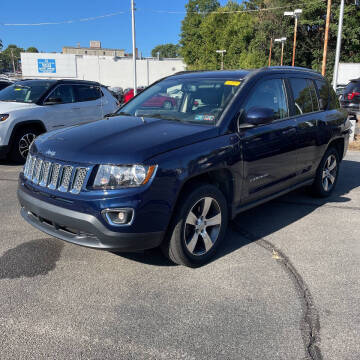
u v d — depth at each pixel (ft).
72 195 9.80
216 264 11.66
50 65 183.01
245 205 13.00
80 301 9.59
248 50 180.86
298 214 16.24
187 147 10.51
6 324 8.63
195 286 10.39
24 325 8.61
